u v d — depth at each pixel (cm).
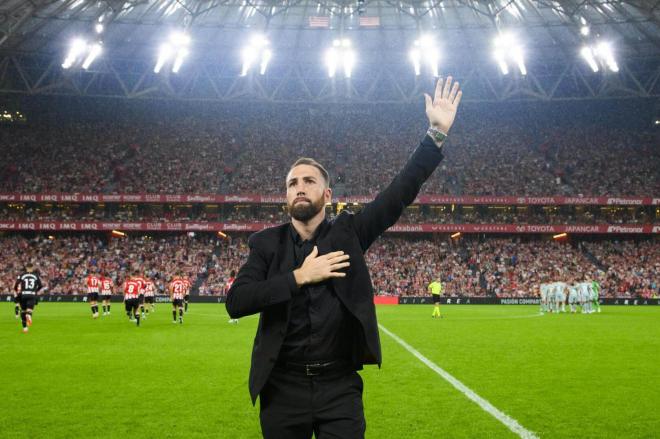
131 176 6384
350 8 5431
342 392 358
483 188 6350
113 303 5122
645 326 2562
